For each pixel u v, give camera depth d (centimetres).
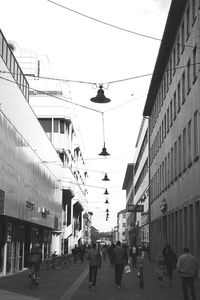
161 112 4553
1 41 2655
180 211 3316
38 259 2227
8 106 2736
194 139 2755
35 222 3778
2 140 2567
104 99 1719
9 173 2764
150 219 5712
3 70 2644
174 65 3669
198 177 2605
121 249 2269
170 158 3866
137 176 8731
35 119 3750
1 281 2545
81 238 10394
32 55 6450
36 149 3819
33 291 2064
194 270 1485
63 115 6359
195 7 2759
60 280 2723
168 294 1902
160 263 2273
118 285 2245
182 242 3161
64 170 6362
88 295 1922
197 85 2644
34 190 3719
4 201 2628
